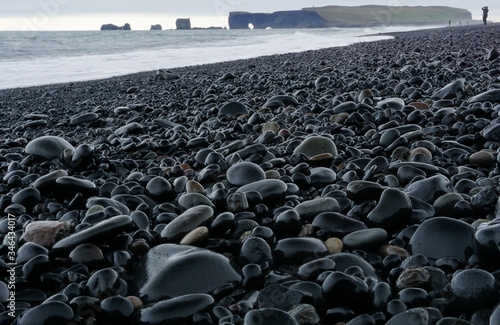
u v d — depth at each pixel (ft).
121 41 99.25
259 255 7.15
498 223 6.60
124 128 18.22
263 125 16.39
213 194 9.65
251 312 5.50
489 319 5.14
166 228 8.18
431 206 8.61
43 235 8.11
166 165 13.56
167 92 28.60
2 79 43.91
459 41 48.52
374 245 7.48
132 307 5.99
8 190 12.06
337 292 5.83
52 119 22.89
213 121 18.70
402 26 185.78
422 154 11.34
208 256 6.84
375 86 22.75
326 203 8.65
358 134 14.96
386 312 5.57
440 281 6.19
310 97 21.89
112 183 11.24
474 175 9.98
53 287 6.94
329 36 105.60
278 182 9.70
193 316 5.85
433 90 20.42
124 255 7.43
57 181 10.75
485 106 15.17
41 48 78.18
